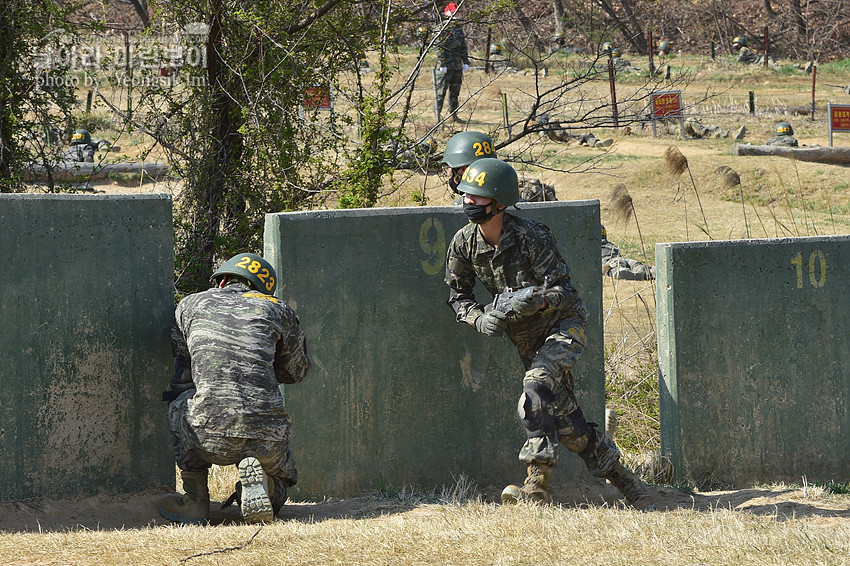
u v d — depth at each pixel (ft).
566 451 51.49
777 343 53.52
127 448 43.19
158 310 43.65
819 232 140.46
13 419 40.81
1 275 40.34
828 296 54.60
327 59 94.43
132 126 94.43
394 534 34.81
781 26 459.73
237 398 39.60
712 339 52.16
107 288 42.47
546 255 41.55
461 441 49.08
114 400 42.80
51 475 41.60
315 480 46.11
